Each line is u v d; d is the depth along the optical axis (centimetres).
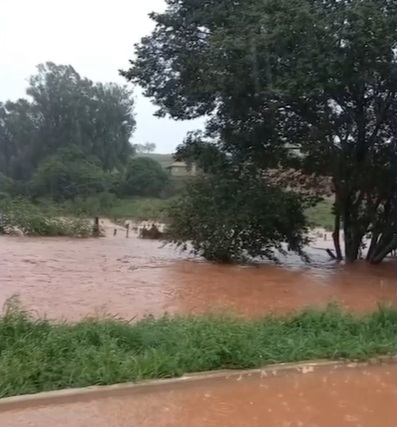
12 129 5356
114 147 5606
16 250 1970
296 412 599
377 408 616
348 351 765
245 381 682
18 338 704
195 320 851
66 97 5391
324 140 1769
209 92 1761
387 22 1436
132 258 1844
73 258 1795
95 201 3878
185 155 1922
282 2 1498
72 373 627
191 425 560
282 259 1947
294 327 872
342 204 1870
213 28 1766
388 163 1778
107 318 838
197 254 1906
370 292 1375
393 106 1678
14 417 559
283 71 1538
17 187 4688
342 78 1500
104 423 555
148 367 657
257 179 1841
